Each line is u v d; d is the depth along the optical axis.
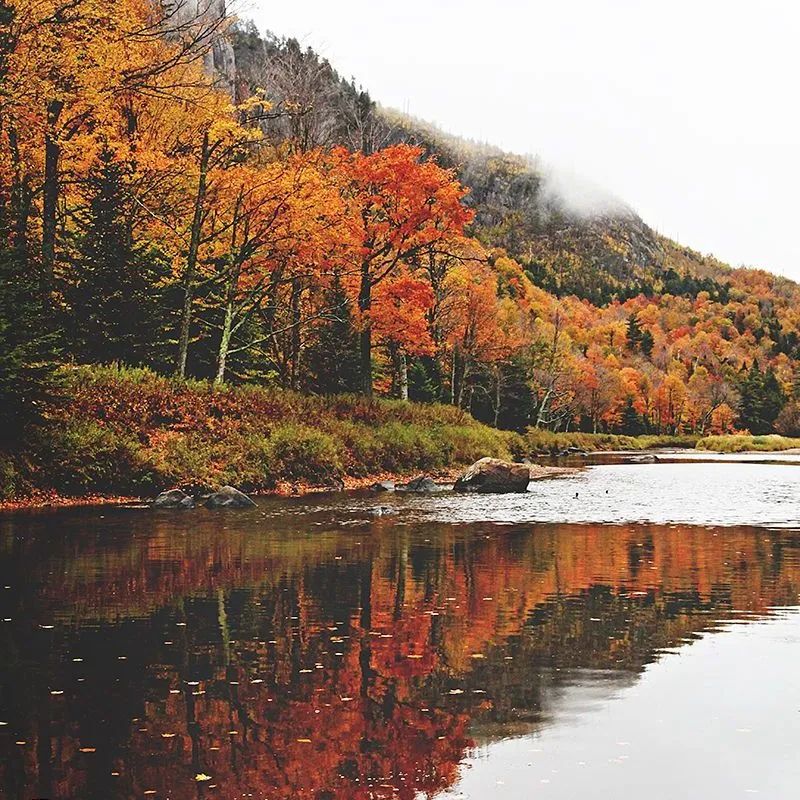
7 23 17.78
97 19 18.62
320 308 41.34
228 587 10.30
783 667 6.86
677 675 6.61
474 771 4.69
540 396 86.25
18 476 19.20
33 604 9.26
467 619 8.66
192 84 20.22
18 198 24.58
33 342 18.33
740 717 5.61
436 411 41.41
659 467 49.16
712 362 178.12
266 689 6.23
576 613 8.98
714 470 45.91
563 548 13.98
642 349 171.25
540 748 5.05
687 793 4.39
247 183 29.67
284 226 30.83
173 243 31.78
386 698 6.02
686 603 9.53
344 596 9.84
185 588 10.23
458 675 6.61
